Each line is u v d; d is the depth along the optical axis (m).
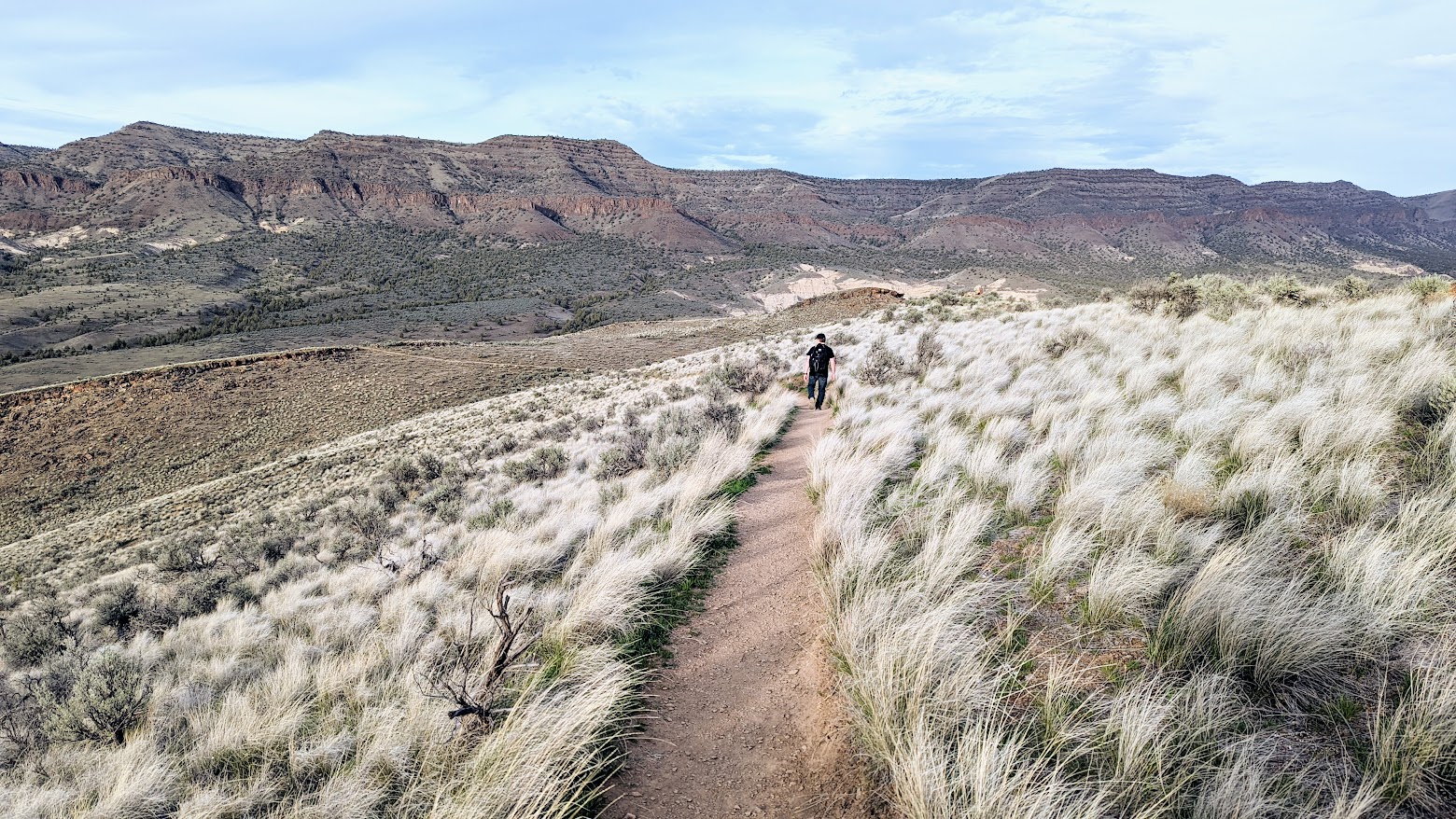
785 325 73.19
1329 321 10.70
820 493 7.40
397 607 7.31
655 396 24.33
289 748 3.95
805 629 4.66
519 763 3.20
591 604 4.88
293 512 21.22
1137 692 2.88
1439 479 4.29
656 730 3.71
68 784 4.45
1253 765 2.49
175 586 13.36
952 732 3.03
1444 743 2.35
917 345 17.39
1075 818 2.47
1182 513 4.66
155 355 100.56
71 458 48.84
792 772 3.25
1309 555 3.84
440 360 68.69
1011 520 5.34
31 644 10.88
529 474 15.76
